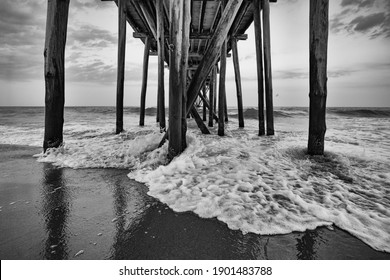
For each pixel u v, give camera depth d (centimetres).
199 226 167
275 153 354
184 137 346
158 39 620
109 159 348
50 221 171
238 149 387
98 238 150
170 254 136
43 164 331
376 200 213
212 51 307
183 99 333
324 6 312
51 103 374
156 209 193
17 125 928
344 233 160
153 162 329
